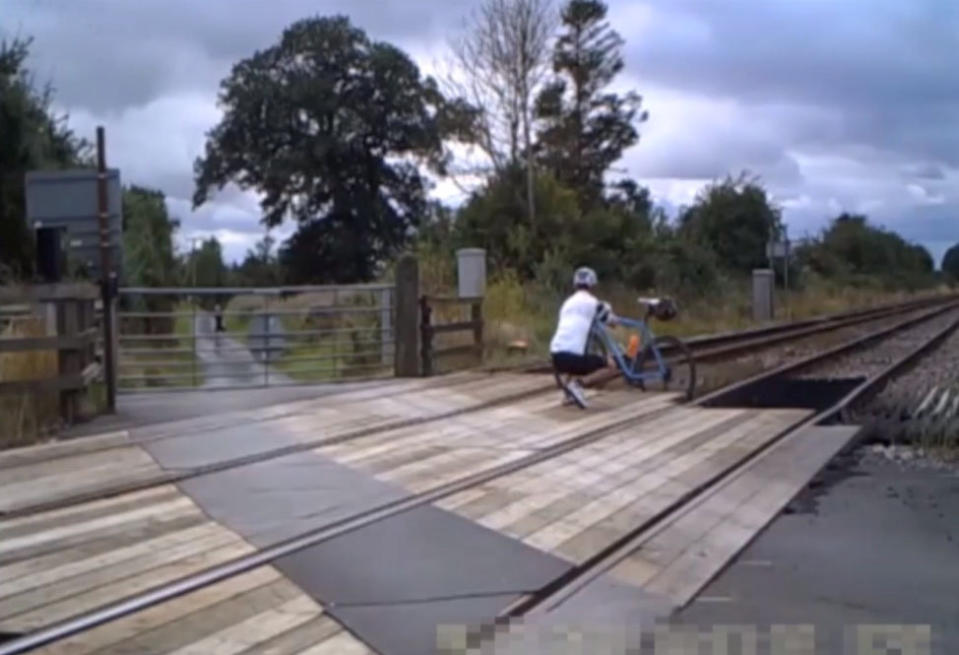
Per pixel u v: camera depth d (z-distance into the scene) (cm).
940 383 1795
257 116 5038
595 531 728
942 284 10181
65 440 1066
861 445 1148
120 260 1279
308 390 1495
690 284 3831
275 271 5053
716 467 960
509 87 3622
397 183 5131
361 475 910
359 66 5031
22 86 2403
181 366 1605
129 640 519
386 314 1761
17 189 2314
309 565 644
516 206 3312
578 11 4438
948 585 630
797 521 793
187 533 714
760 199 4919
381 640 523
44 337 1148
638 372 1445
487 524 745
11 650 505
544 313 2477
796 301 4612
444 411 1288
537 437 1111
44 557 656
